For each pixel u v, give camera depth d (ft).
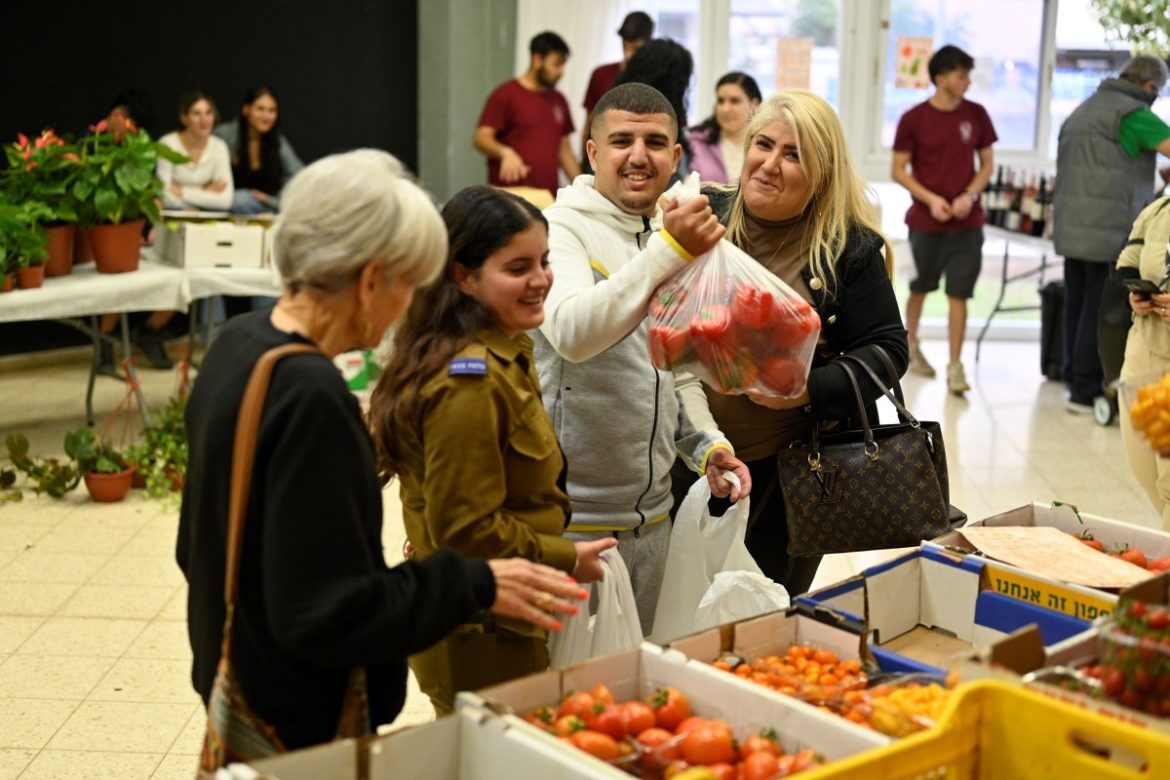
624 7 25.27
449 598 5.45
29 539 15.15
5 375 23.50
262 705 5.42
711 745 5.30
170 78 25.09
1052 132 26.53
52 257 17.78
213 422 5.32
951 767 5.06
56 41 24.18
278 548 5.11
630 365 8.05
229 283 19.06
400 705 5.98
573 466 8.07
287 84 25.76
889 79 26.35
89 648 12.16
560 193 8.45
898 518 8.41
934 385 23.79
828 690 5.85
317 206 5.29
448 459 6.31
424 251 5.39
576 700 5.58
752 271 7.41
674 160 8.23
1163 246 11.76
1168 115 24.91
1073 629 6.91
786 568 9.32
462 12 25.17
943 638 7.49
